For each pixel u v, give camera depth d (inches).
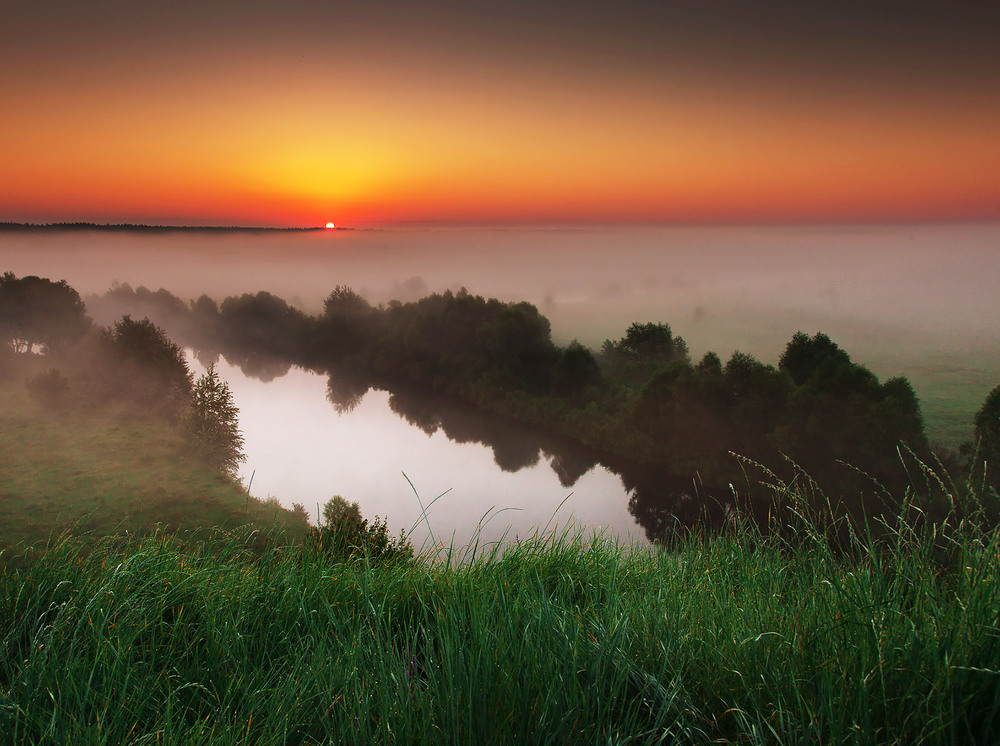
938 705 70.8
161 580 124.6
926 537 98.5
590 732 75.6
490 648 90.1
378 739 77.5
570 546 158.4
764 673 86.0
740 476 2485.2
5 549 130.5
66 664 94.7
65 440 2503.7
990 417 1955.0
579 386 4106.8
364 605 120.1
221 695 96.2
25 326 3966.5
